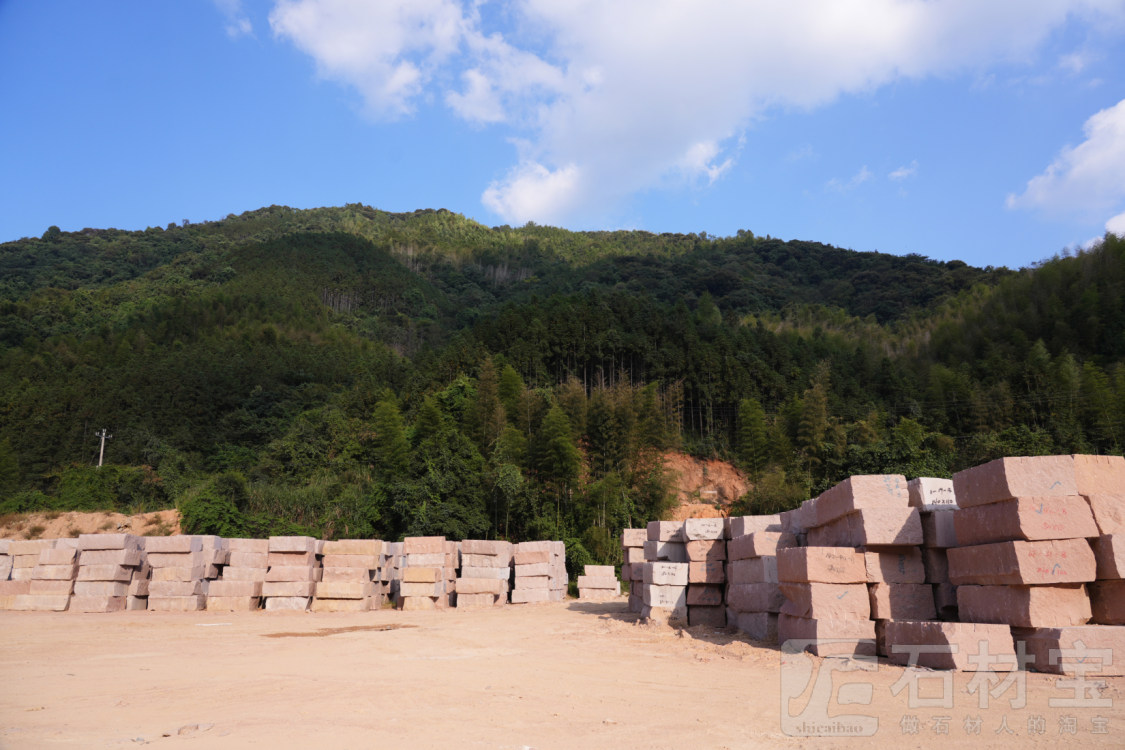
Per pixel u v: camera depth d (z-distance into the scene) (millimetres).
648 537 17797
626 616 18000
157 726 6082
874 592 9742
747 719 6297
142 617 18172
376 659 10688
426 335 102750
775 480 38438
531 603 23547
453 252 165750
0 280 115250
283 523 35188
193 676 9023
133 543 20734
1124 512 8164
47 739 5570
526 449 39938
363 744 5305
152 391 59969
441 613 20141
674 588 15023
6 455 49062
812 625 9805
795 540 12633
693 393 58219
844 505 10539
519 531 36812
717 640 12461
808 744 5371
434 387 52781
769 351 63312
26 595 19906
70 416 56781
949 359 59750
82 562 20297
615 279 138750
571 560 32844
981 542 8797
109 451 53500
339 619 18141
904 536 9773
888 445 33312
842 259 151625
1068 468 8328
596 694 7598
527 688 7977
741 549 13375
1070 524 8055
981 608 8648
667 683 8297
